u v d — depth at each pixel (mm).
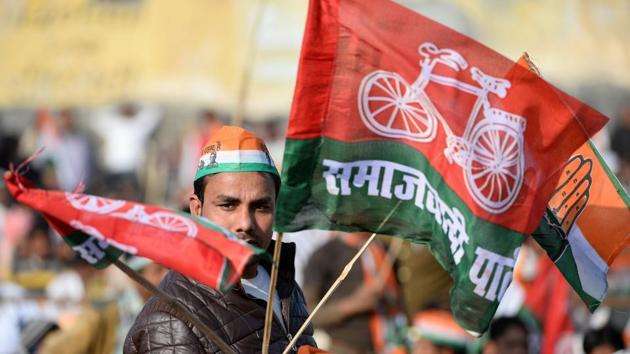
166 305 9328
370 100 9242
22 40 38219
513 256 9359
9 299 22188
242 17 34969
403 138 9312
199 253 8391
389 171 9289
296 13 34312
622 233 10258
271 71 34219
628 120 31109
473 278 9305
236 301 9508
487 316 9289
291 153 9078
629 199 10242
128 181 35906
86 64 37094
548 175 9508
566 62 32031
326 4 9195
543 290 21250
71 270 23031
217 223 9586
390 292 19625
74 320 17656
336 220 9188
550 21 32375
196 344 9156
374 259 19672
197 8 35781
